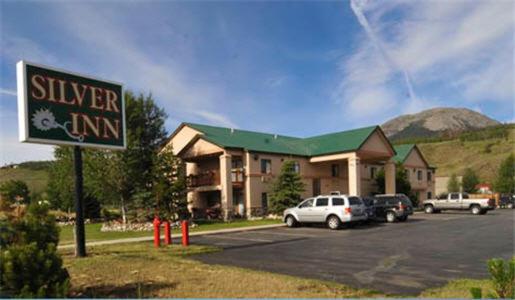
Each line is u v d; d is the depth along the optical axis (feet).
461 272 33.65
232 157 107.65
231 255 44.19
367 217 79.05
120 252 46.32
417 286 28.73
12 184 129.80
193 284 29.09
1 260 23.09
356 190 109.70
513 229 69.26
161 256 42.98
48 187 130.00
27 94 39.78
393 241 54.39
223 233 69.67
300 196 101.60
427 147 407.03
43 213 30.32
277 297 25.53
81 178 44.04
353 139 117.29
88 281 30.22
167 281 30.12
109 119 46.70
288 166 101.45
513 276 20.30
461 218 98.78
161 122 102.47
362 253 44.32
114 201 99.40
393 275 32.58
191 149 110.22
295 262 39.17
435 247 48.29
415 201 144.36
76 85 43.88
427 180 168.86
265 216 103.50
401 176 139.23
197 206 111.04
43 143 40.78
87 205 116.78
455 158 359.05
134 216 91.04
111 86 47.21
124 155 93.25
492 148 350.43
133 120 97.81
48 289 23.70
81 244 42.83
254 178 104.73
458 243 51.72
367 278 31.53
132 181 95.20
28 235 27.84
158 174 88.63
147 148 98.53
